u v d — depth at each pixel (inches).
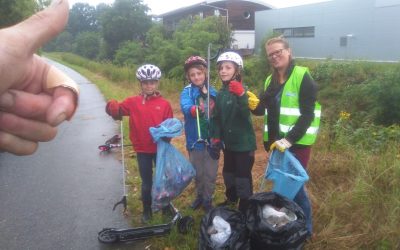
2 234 168.6
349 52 1063.0
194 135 172.1
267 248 123.6
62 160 277.1
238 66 165.2
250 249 129.6
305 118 143.0
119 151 294.5
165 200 155.3
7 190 219.3
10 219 182.7
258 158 253.3
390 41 948.0
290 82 146.6
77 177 239.6
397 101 397.4
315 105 147.3
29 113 40.3
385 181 173.6
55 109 38.4
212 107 170.4
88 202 200.5
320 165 198.8
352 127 328.5
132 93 649.6
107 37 1593.3
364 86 452.8
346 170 195.8
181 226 158.4
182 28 825.5
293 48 1273.4
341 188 175.6
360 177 173.3
